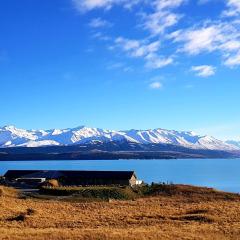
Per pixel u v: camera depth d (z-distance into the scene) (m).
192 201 85.31
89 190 96.56
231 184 197.12
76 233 40.34
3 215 57.62
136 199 90.81
